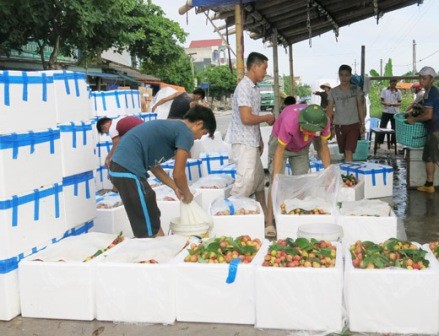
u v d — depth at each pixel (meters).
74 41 15.66
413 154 8.34
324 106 12.86
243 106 5.69
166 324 3.67
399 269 3.42
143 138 4.49
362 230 4.92
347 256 3.73
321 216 5.04
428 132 7.96
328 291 3.44
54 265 3.77
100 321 3.77
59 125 4.48
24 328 3.70
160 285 3.64
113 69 27.98
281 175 5.60
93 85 24.83
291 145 5.96
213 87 63.97
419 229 6.05
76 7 13.79
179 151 4.45
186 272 3.64
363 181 7.30
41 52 15.38
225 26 9.17
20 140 3.91
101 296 3.74
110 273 3.70
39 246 4.18
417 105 8.16
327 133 5.71
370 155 13.27
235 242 3.99
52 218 4.35
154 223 4.59
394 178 9.76
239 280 3.58
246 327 3.59
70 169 4.59
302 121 5.35
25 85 4.00
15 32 13.41
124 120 6.14
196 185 6.70
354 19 11.70
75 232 4.81
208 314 3.66
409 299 3.37
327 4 10.44
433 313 3.36
